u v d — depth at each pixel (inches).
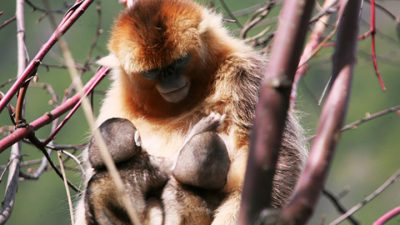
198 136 344.5
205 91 375.9
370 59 570.9
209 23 375.2
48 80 1050.1
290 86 184.4
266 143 181.6
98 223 346.0
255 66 377.7
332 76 204.2
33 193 1104.8
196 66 370.3
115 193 343.9
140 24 370.6
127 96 390.0
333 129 189.2
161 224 342.6
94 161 352.5
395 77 1186.0
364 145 1162.0
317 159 184.7
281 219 175.0
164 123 382.0
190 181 343.6
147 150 377.1
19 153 401.1
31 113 1049.5
